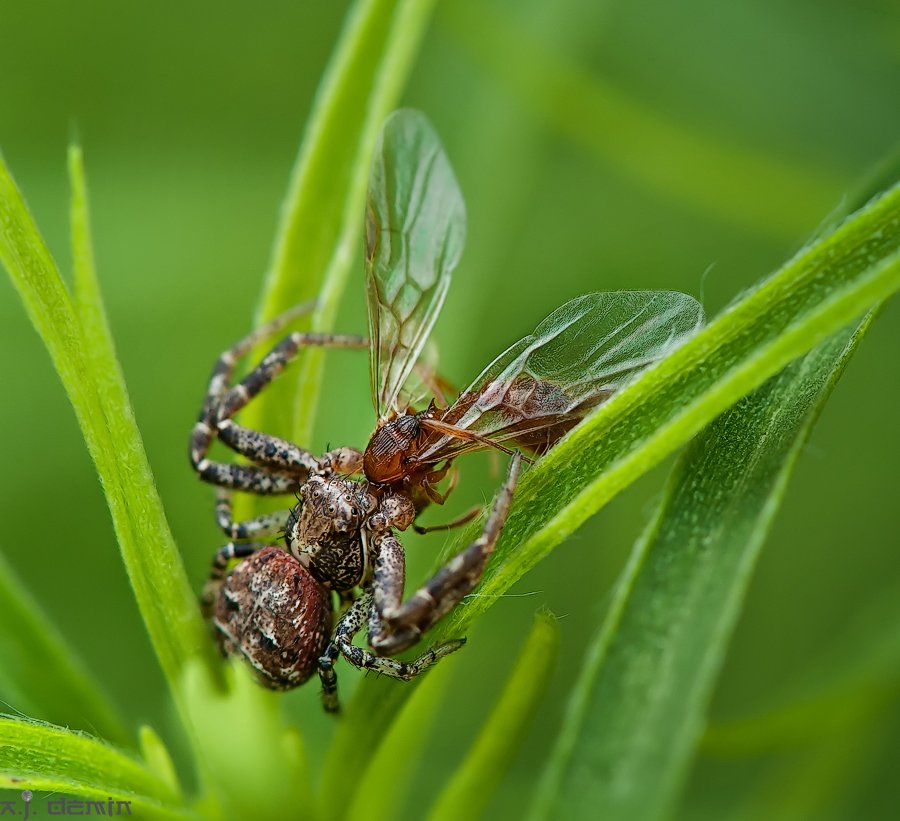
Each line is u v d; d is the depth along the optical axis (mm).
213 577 96
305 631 93
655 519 84
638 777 82
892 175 87
